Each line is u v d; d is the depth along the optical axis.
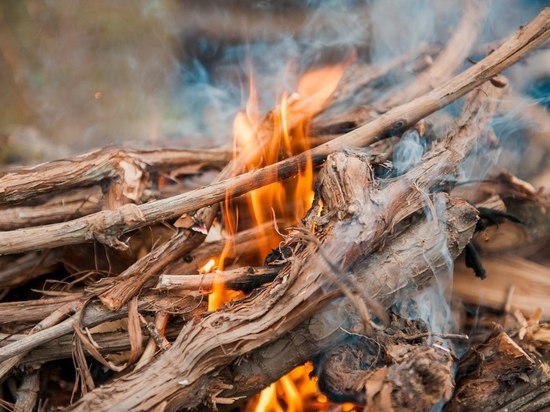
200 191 0.71
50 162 0.78
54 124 1.03
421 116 0.76
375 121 0.75
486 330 0.75
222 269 0.75
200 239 0.70
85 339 0.66
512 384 0.67
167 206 0.70
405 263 0.66
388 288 0.66
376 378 0.61
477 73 0.76
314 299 0.64
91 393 0.63
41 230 0.70
